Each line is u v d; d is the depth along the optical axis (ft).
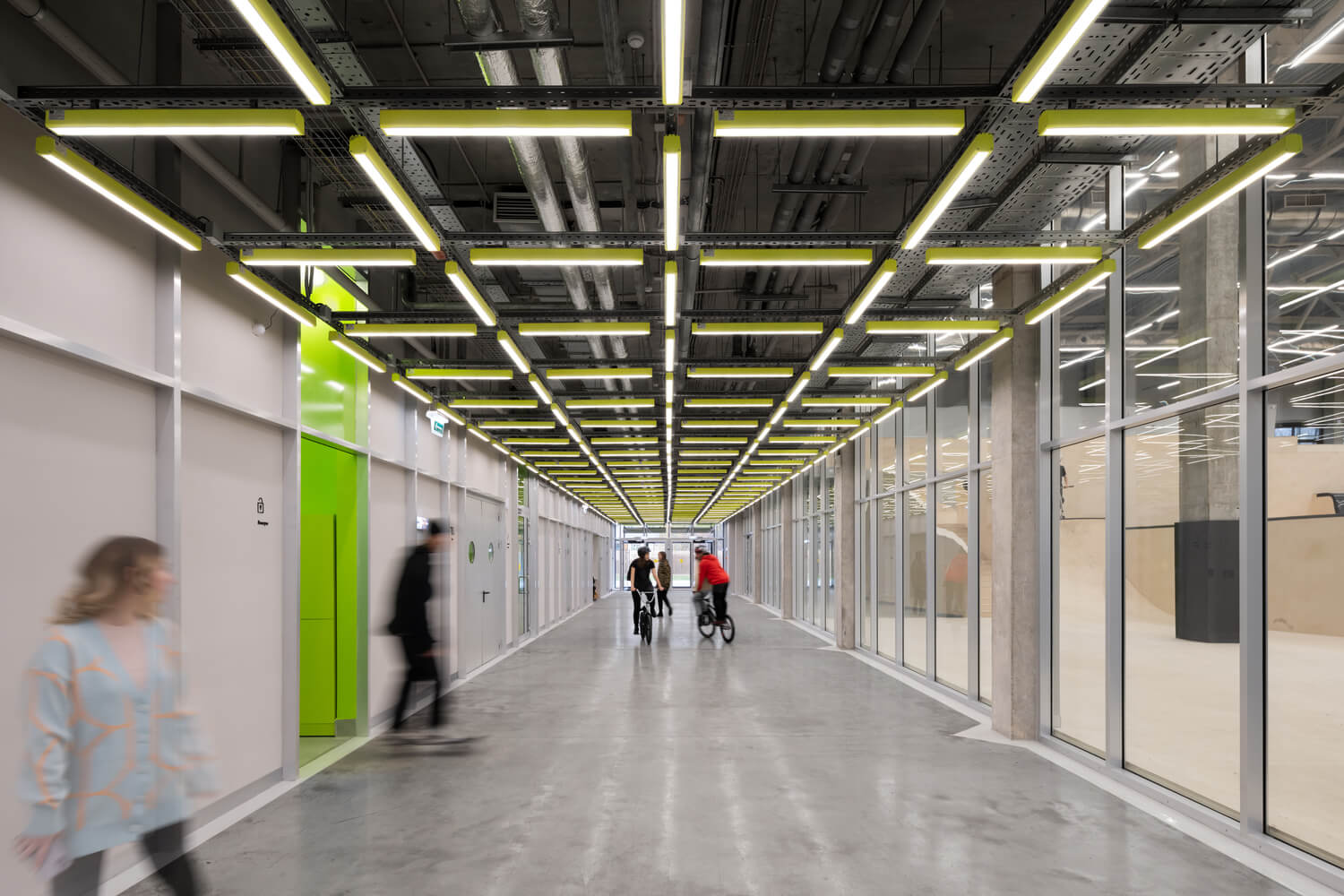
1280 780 13.70
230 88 10.28
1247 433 14.29
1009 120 11.42
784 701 28.78
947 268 18.57
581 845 14.30
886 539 40.45
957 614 30.07
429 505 31.27
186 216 13.55
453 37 18.63
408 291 26.32
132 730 7.94
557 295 30.83
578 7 17.17
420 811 16.28
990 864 13.43
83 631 7.91
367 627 24.20
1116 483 18.90
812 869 13.19
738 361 25.41
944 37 18.38
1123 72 10.98
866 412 38.93
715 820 15.66
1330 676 12.56
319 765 20.15
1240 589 14.38
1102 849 14.08
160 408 14.12
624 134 10.23
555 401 30.22
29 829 7.39
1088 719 20.47
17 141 11.03
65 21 11.60
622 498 79.82
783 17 17.24
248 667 17.24
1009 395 22.85
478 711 27.07
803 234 15.05
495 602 41.16
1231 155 12.16
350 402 24.02
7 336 10.74
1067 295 17.26
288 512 19.04
